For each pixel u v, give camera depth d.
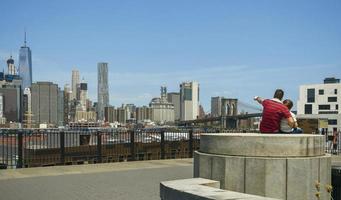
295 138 7.11
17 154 15.78
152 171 14.48
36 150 15.69
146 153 18.50
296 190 7.00
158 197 9.63
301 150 7.14
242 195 5.65
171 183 6.84
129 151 17.95
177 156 19.39
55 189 10.65
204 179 7.35
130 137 18.05
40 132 16.16
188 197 5.93
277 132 8.38
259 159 7.04
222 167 7.30
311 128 20.08
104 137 17.64
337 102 131.25
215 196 5.59
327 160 7.37
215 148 7.57
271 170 6.99
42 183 11.65
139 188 10.86
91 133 17.66
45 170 14.44
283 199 6.98
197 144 20.17
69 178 12.66
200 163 7.71
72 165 15.93
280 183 6.98
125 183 11.70
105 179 12.48
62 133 16.12
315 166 7.16
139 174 13.66
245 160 7.12
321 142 7.51
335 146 22.17
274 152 7.09
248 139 7.19
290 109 10.06
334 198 8.02
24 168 14.96
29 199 9.38
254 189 7.06
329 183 7.44
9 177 12.81
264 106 8.64
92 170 14.58
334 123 114.06
